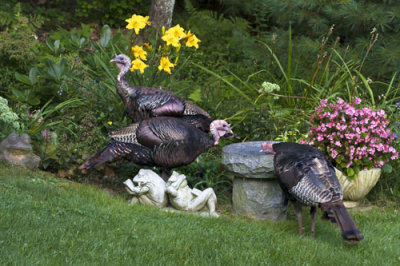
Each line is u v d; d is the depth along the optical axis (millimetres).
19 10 8828
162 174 5777
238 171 5652
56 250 4641
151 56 6484
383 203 6207
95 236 4867
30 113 6543
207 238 5078
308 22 7738
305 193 5133
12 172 5672
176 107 5766
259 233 5301
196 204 5625
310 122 6465
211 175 6133
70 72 6684
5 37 7168
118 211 5371
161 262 4684
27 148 5887
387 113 6684
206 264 4734
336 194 5078
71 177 6035
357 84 7152
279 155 5336
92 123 6199
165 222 5270
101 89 6480
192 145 5617
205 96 7457
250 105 6992
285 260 4922
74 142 6164
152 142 5586
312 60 7902
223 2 10102
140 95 5773
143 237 4969
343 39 8070
